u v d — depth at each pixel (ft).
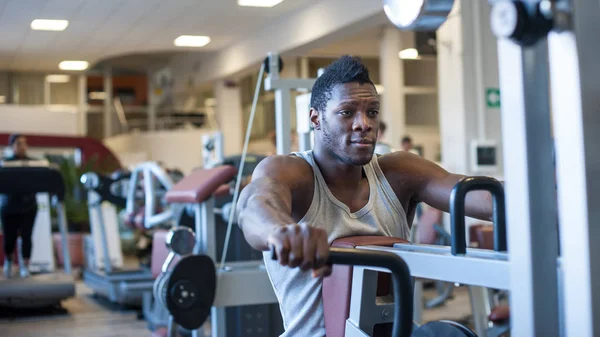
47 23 37.17
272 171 4.77
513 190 2.66
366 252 2.95
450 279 3.58
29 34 39.73
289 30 37.09
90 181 22.56
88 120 65.21
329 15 33.19
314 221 4.95
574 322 2.52
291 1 34.19
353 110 4.81
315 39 34.71
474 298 12.42
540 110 2.63
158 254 14.01
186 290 10.93
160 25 38.55
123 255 41.42
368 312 4.52
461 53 27.09
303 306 4.95
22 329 19.49
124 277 22.35
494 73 27.32
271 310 14.65
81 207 36.29
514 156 2.65
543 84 2.63
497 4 2.63
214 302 11.19
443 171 5.29
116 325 19.98
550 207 2.64
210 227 11.89
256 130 50.19
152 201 17.30
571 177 2.50
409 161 5.34
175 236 11.02
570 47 2.50
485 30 27.27
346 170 5.03
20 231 24.27
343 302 4.63
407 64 39.73
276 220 3.50
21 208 24.02
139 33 40.37
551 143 2.64
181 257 11.00
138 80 89.15
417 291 15.75
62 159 38.60
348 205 5.05
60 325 20.12
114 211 27.91
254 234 3.47
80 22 37.11
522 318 2.65
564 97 2.52
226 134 50.88
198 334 11.50
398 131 37.78
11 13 34.86
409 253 3.86
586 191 2.46
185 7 34.96
